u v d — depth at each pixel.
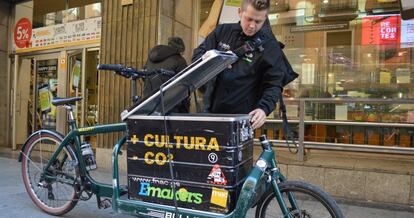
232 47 2.70
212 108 2.84
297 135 5.77
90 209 3.98
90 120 7.48
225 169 2.35
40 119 8.36
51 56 8.12
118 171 3.00
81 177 3.46
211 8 6.33
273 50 2.66
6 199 4.31
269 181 2.56
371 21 5.95
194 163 2.45
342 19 6.12
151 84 3.37
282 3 6.45
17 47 8.61
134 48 5.92
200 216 2.43
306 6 6.31
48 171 3.71
